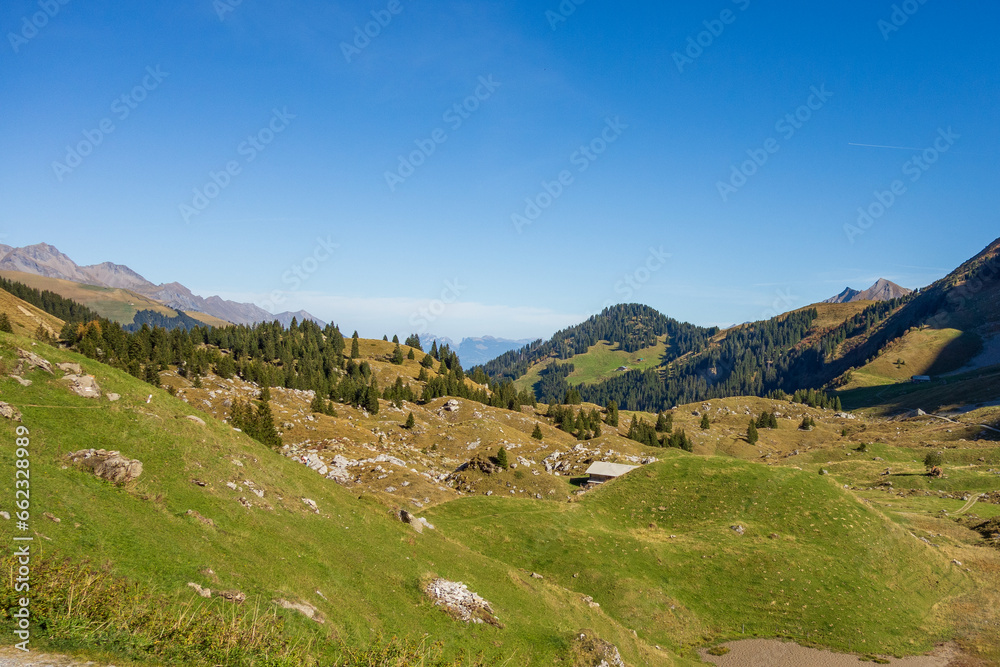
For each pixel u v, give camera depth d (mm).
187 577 22875
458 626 32469
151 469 30703
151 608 19172
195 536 26750
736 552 64938
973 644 52031
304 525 35188
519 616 37781
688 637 51844
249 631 20469
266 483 37281
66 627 15984
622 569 60500
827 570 62406
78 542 21312
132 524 24609
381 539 39781
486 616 34781
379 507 46781
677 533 71562
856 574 62438
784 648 50656
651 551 64812
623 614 53562
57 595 17141
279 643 20703
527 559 62562
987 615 57531
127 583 20188
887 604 57719
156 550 23672
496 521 71125
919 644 51969
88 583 18281
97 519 23516
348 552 35094
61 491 24078
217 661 17578
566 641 34938
